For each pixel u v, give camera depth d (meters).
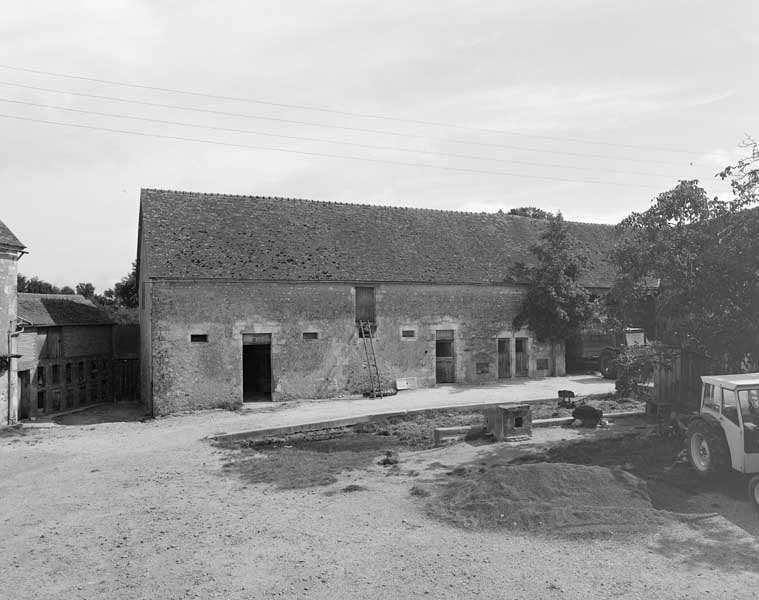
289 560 7.45
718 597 6.07
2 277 17.92
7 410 18.03
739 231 11.20
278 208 24.41
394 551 7.64
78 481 11.84
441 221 27.69
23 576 7.20
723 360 12.65
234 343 20.39
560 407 18.22
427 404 19.73
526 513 8.54
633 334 25.19
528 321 26.03
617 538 7.75
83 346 23.77
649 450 11.88
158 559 7.63
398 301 23.44
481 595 6.30
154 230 20.83
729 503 8.75
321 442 16.14
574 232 30.95
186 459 13.74
